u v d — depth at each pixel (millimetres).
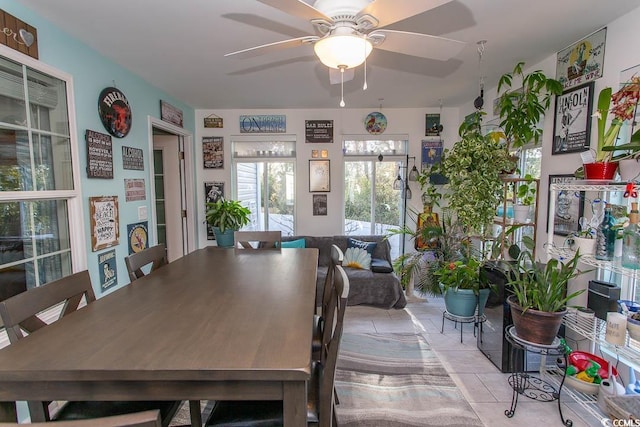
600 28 2082
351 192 4543
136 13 1903
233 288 1669
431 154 4395
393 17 1340
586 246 1806
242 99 3863
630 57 1886
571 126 2322
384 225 4574
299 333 1151
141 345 1063
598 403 1737
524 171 3023
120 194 2738
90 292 1514
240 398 990
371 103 4105
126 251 2814
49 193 1994
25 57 1822
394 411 1924
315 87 3379
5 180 1742
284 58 2596
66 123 2162
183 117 4023
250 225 4598
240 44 2328
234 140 4414
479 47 2389
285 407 988
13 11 1760
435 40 1567
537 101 2426
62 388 977
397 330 3061
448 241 3537
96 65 2436
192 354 1004
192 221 4328
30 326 1229
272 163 4535
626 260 1557
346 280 1244
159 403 1228
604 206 1829
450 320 3076
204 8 1853
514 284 1978
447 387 2162
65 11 1874
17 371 926
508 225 2750
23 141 1854
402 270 3787
